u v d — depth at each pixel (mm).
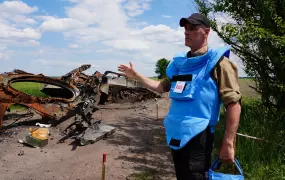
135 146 7629
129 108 13531
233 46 7973
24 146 7395
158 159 6633
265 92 7656
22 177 5570
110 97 14820
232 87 2377
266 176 5039
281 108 7371
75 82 12242
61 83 11461
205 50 2586
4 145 7367
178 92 2578
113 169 5922
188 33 2566
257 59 7598
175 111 2631
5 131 8492
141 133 9016
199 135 2482
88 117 8781
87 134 8047
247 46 7566
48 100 9938
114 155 6852
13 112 11375
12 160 6453
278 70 7082
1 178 5508
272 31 7133
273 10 7312
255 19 8008
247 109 8734
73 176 5602
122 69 2959
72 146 7543
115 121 10547
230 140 2369
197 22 2514
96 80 11695
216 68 2443
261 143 6043
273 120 7188
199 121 2471
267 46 7043
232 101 2340
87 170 5891
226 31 7227
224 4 8172
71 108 10023
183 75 2607
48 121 9578
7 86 9117
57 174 5715
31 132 7801
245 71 8023
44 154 6922
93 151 7156
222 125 8352
